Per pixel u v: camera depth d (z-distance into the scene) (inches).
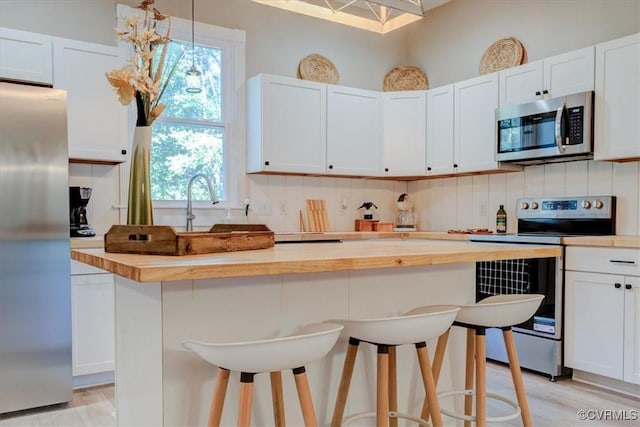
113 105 126.0
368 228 173.6
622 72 118.1
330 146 161.3
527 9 153.3
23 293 101.5
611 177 131.1
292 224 165.9
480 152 152.7
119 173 135.5
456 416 78.1
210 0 151.9
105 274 115.5
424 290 82.6
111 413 101.4
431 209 182.5
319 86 159.5
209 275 48.6
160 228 61.1
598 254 110.5
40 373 103.7
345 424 67.4
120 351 69.2
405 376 81.3
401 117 171.3
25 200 101.2
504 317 71.8
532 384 115.0
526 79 139.9
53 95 104.4
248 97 156.6
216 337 60.7
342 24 178.1
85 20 133.3
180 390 58.4
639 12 127.1
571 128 127.0
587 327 112.3
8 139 99.0
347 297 72.8
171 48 146.7
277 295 65.7
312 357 53.1
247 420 51.5
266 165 149.8
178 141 148.8
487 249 74.6
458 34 174.2
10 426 95.1
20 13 125.5
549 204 143.0
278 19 164.7
